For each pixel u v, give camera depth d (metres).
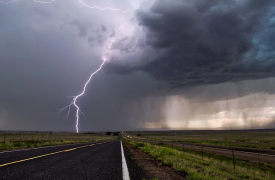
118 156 11.97
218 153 27.72
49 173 5.89
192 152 29.08
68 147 18.58
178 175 7.13
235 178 8.70
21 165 7.02
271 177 11.51
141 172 6.91
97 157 10.93
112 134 175.50
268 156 24.50
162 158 12.18
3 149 14.37
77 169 6.79
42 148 16.19
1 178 5.01
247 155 25.34
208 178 6.83
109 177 5.74
